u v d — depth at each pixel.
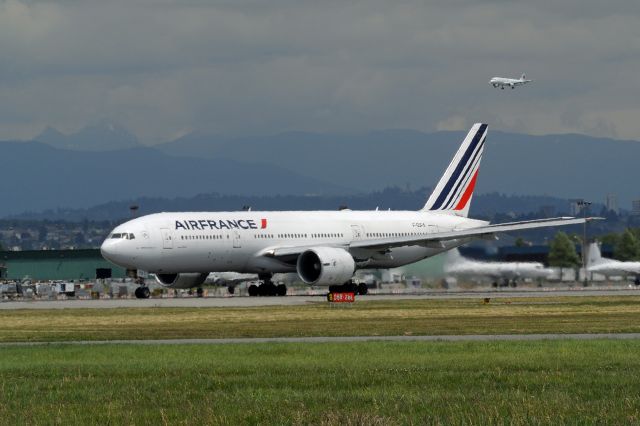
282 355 142.00
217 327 198.62
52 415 96.81
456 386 110.75
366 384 113.25
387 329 190.38
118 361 137.12
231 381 115.75
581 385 110.19
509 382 112.94
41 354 147.38
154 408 100.38
